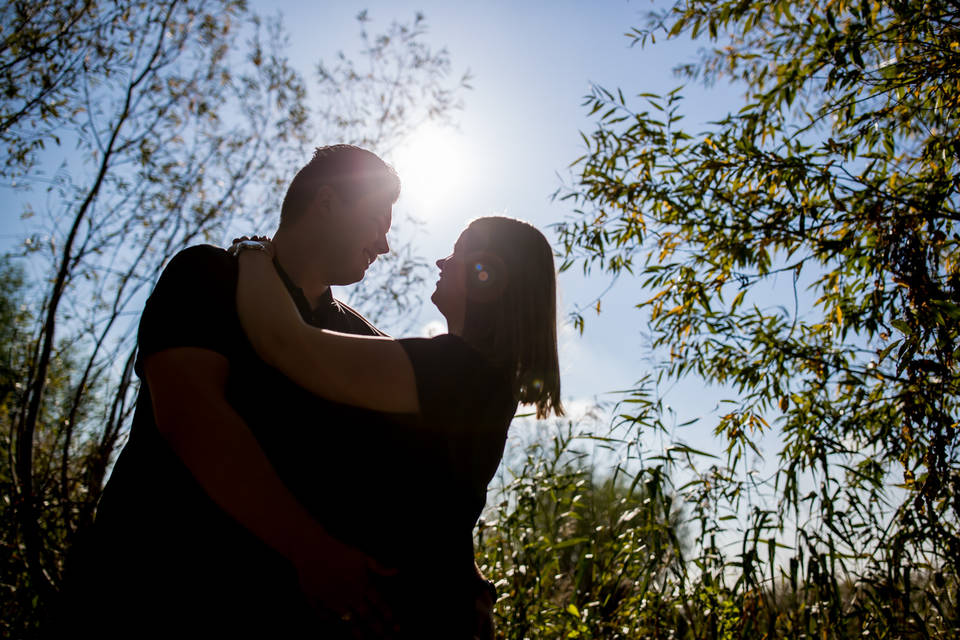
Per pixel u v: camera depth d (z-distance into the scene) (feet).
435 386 4.07
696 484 8.80
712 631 8.19
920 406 8.08
